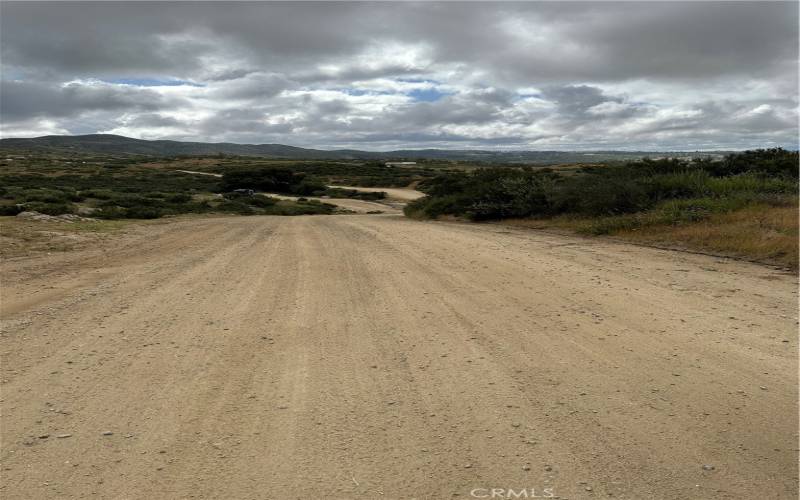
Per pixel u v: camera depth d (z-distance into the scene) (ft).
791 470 10.03
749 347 16.70
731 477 9.84
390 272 30.99
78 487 9.74
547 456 10.61
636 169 69.67
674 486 9.61
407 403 13.15
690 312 20.85
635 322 19.66
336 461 10.55
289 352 17.06
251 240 51.88
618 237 44.83
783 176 64.90
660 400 13.07
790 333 18.01
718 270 29.40
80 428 12.00
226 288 27.14
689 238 39.73
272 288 26.96
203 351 17.21
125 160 627.05
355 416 12.49
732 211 46.34
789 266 29.68
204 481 9.91
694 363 15.47
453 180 100.78
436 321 20.35
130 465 10.46
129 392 13.97
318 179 367.86
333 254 39.50
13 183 233.14
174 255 40.55
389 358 16.39
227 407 13.05
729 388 13.69
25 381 14.73
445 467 10.29
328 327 19.81
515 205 70.79
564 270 30.30
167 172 413.18
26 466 10.43
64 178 306.14
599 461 10.41
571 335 18.30
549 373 14.94
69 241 48.91
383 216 114.93
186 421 12.32
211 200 171.73
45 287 27.68
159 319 21.13
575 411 12.54
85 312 22.31
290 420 12.32
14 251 41.70
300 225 75.36
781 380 14.14
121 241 50.62
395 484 9.77
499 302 23.11
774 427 11.64
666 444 11.00
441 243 44.75
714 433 11.41
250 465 10.43
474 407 12.86
